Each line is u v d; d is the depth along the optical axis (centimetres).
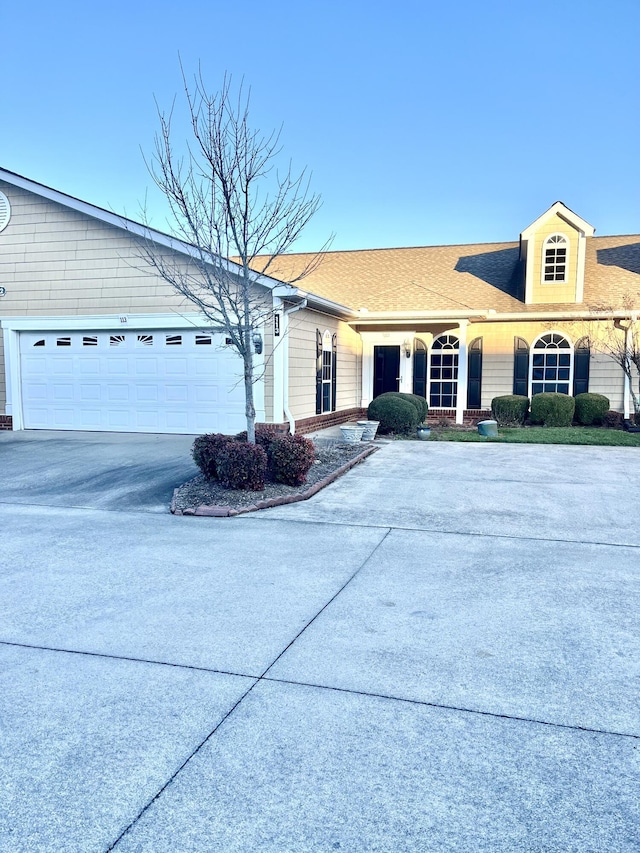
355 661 351
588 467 1007
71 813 232
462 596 452
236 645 372
